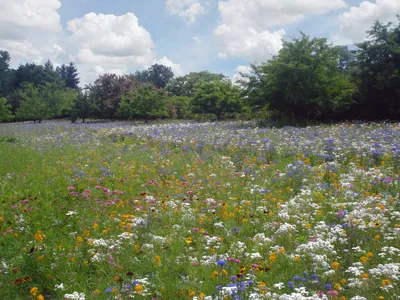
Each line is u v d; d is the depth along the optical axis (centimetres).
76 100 4731
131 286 462
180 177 1029
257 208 754
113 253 566
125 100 4281
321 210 729
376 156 1109
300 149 1293
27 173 1124
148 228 666
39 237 611
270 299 414
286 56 2477
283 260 523
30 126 3522
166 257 560
